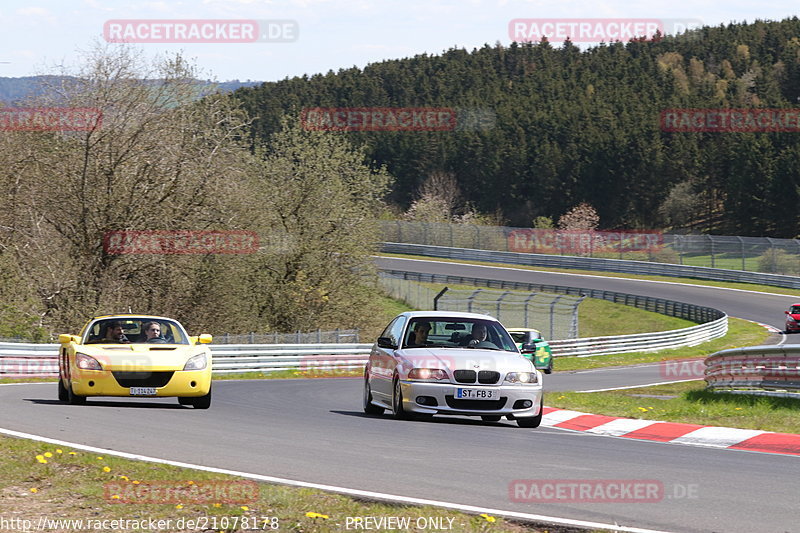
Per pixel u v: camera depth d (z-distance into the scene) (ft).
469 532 74.28
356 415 166.40
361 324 551.18
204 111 409.49
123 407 161.27
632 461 112.47
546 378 357.20
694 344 545.85
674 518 81.51
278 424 143.95
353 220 540.11
